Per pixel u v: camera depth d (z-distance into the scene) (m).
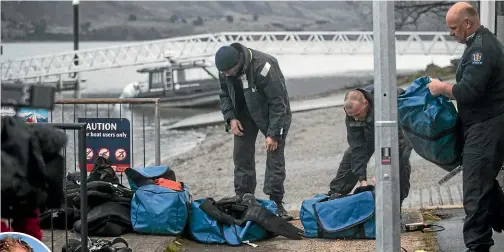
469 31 12.48
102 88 87.69
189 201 16.08
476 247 12.62
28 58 86.56
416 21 82.62
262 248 14.91
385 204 11.19
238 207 15.71
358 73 93.50
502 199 12.94
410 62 84.88
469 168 12.53
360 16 98.12
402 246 14.58
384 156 11.15
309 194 26.84
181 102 80.25
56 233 15.62
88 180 16.66
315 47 95.25
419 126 13.03
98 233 15.32
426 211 18.39
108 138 18.94
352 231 15.32
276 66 17.22
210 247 15.13
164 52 85.62
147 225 15.42
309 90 84.62
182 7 108.50
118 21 108.19
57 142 10.28
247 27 104.50
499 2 17.59
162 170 17.27
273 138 17.22
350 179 17.70
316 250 14.59
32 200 10.22
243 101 17.62
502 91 12.35
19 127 9.99
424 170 28.84
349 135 16.50
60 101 19.31
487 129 12.41
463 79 12.38
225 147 44.75
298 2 101.00
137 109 49.56
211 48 86.00
